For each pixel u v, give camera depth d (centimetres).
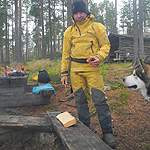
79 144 132
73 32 198
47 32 3769
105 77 642
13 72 395
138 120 281
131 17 3512
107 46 186
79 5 182
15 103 361
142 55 1006
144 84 215
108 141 193
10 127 189
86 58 191
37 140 195
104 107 192
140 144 200
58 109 348
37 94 373
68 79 583
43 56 2188
